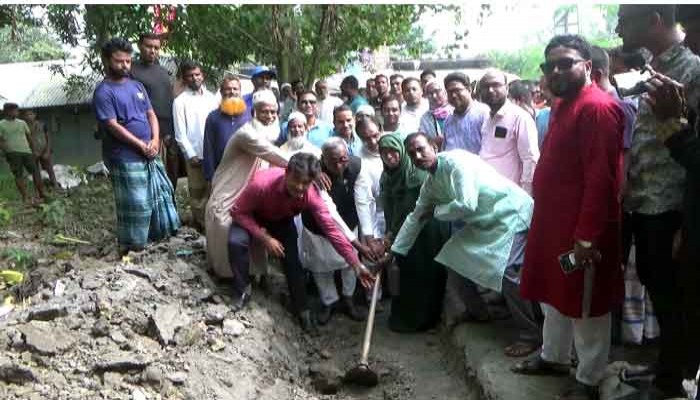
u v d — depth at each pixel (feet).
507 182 15.25
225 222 16.14
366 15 32.32
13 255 18.56
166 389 11.67
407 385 14.83
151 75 22.24
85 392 10.96
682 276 9.83
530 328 14.49
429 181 15.51
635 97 11.61
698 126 9.67
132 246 18.15
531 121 16.48
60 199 29.53
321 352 16.44
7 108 35.17
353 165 17.88
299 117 18.69
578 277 11.00
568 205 11.09
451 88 18.35
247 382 13.17
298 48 33.91
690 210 9.54
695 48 10.19
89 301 13.51
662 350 10.85
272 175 16.08
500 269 14.58
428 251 17.40
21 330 11.99
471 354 14.74
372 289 17.03
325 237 16.55
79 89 48.16
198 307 15.06
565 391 12.37
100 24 31.45
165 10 31.50
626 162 11.37
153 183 18.51
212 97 22.02
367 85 29.17
